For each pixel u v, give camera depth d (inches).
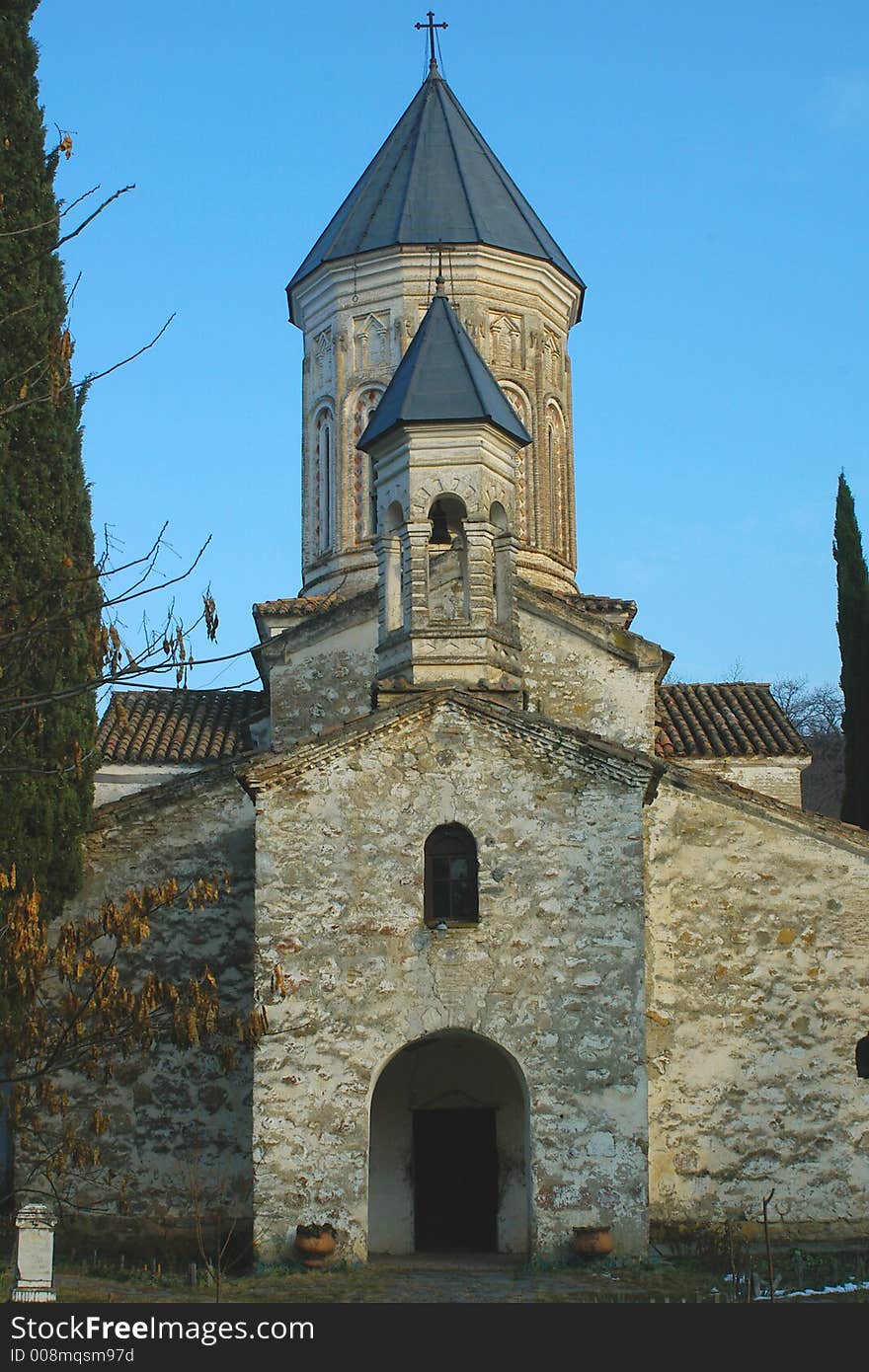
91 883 927.0
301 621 1066.7
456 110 1231.5
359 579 1107.3
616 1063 788.0
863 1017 900.0
